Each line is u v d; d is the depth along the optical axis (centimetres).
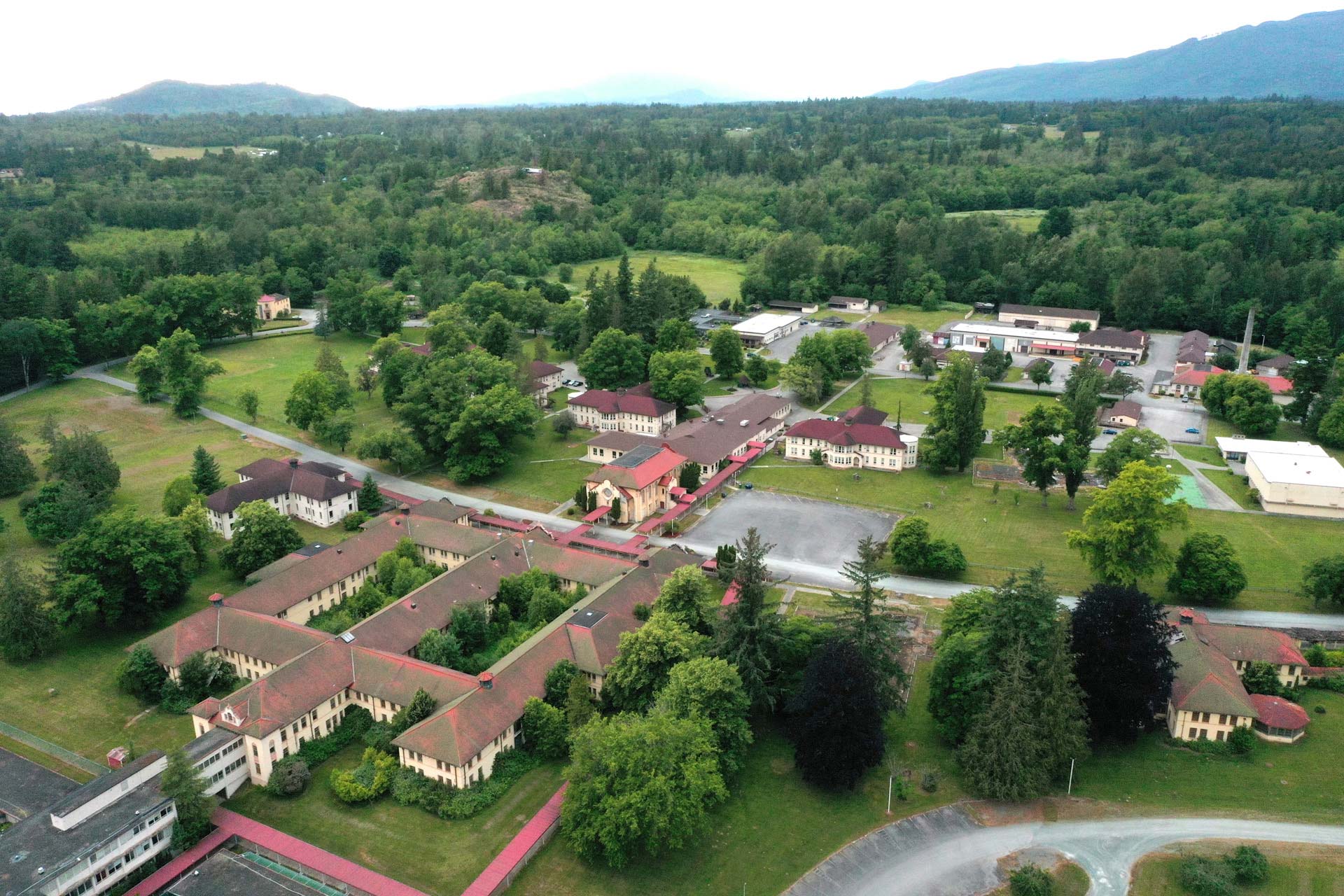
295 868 7719
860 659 8606
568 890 7531
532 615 11138
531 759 9062
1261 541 14112
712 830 8244
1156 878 7706
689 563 12231
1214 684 9494
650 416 19275
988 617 9169
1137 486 11875
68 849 7244
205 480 15238
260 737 8606
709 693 8550
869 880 7706
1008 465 17675
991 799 8675
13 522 14662
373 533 13025
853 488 16538
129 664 10056
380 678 9625
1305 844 8025
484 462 16688
